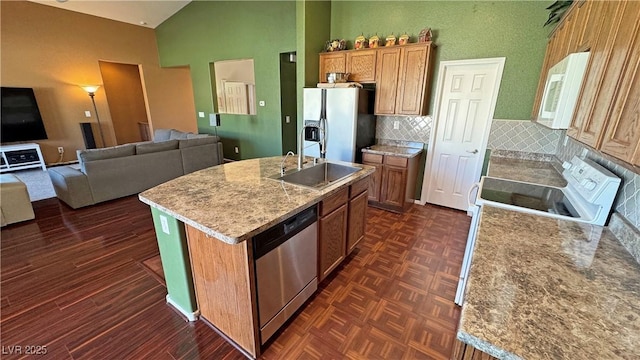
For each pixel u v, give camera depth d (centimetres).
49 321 186
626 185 136
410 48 334
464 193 371
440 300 209
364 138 386
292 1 447
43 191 432
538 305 85
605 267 106
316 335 178
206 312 181
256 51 511
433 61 346
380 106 372
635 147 83
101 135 640
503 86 315
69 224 324
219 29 549
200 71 617
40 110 555
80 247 277
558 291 92
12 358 160
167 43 664
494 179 224
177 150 454
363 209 260
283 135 531
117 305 201
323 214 194
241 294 150
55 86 566
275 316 168
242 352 166
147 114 749
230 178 211
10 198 313
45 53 546
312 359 162
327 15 404
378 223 338
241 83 612
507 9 295
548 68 254
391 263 256
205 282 170
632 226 123
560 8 234
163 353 165
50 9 540
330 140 375
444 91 354
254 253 142
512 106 315
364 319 191
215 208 155
